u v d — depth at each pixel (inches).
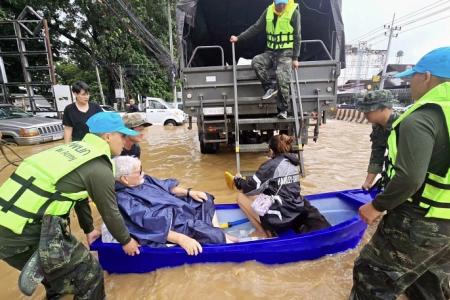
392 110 106.2
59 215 62.7
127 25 584.1
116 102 735.7
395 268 63.6
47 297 75.6
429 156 52.4
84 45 702.5
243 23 265.9
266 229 112.8
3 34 516.7
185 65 214.5
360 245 111.7
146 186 104.3
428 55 58.6
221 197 165.5
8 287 92.4
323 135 406.0
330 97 192.7
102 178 64.6
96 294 71.7
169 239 93.7
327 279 92.3
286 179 108.7
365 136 393.7
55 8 601.3
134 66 770.8
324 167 225.8
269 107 201.8
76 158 63.0
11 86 429.4
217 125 213.9
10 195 59.9
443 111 52.3
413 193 54.6
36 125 330.0
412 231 59.2
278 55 179.2
